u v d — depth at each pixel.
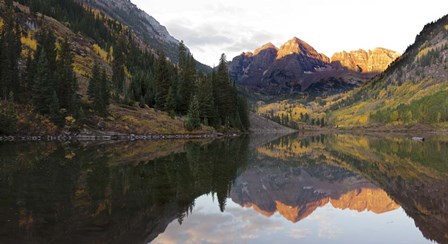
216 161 42.66
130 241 13.48
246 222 17.02
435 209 20.50
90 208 18.22
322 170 38.34
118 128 86.50
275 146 75.56
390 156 53.44
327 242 14.14
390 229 16.22
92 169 31.89
